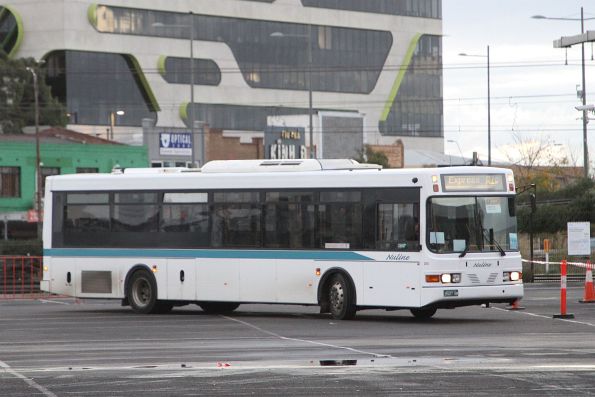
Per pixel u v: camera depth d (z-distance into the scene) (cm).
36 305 4975
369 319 3875
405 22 18688
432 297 3619
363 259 3747
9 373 2425
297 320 3856
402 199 3691
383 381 2245
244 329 3500
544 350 2773
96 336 3294
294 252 3884
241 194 4012
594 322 3634
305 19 17538
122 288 4247
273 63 17188
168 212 4166
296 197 3897
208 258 4066
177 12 16050
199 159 13138
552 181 13075
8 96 13488
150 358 2680
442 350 2794
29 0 14925
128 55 15488
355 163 3919
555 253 7556
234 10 16712
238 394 2108
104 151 11762
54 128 12275
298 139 14225
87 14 15088
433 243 3634
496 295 3694
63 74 14875
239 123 16775
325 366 2486
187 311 4412
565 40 6281
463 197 3688
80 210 4347
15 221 10894
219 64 16538
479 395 2070
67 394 2131
